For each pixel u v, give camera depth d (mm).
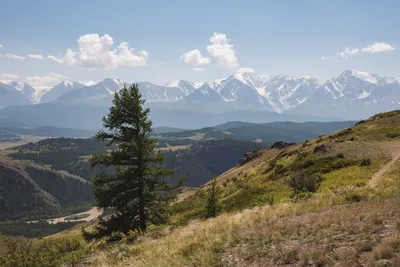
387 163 30312
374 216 10891
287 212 16469
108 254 14883
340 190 23547
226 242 11789
